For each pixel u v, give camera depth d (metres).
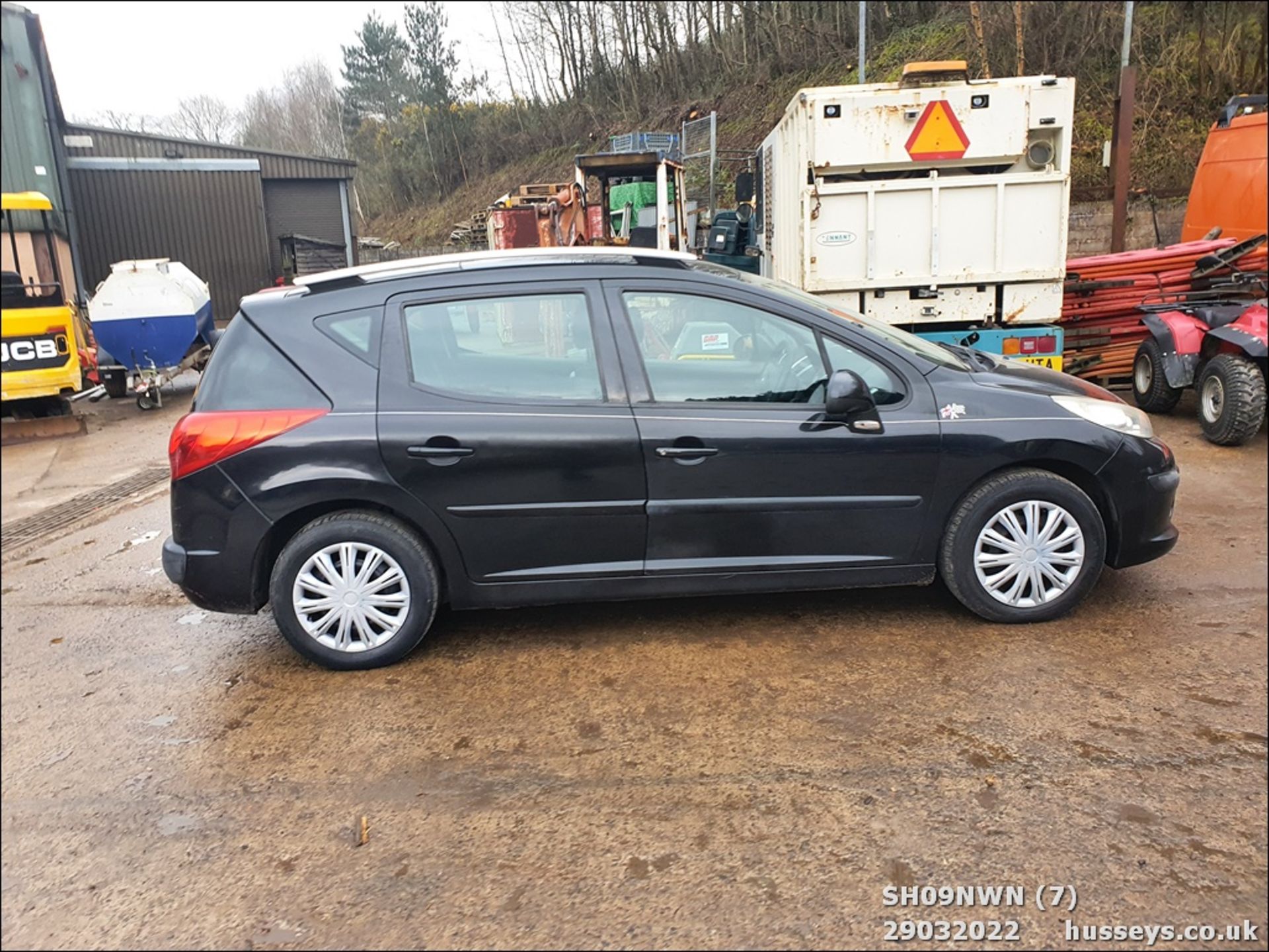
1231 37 14.91
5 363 10.21
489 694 3.70
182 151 24.66
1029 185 7.63
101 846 2.84
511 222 14.97
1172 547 4.23
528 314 3.94
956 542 4.03
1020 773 3.00
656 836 2.78
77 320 12.79
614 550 3.95
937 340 8.06
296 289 4.02
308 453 3.77
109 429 11.11
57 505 7.48
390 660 3.95
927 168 7.80
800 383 3.97
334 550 3.86
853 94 7.56
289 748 3.37
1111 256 9.40
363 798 3.04
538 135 37.00
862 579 4.07
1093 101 15.53
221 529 3.80
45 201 11.20
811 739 3.26
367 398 3.83
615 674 3.82
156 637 4.48
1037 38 15.92
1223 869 2.54
